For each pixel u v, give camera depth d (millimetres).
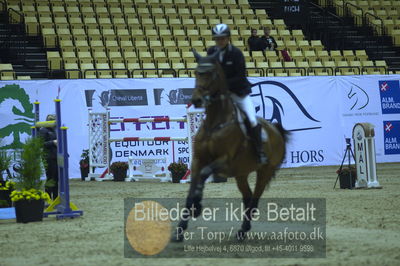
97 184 23094
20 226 12930
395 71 35344
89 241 10594
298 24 38219
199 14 37031
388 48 39156
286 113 28531
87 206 16031
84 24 33156
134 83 26188
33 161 13898
